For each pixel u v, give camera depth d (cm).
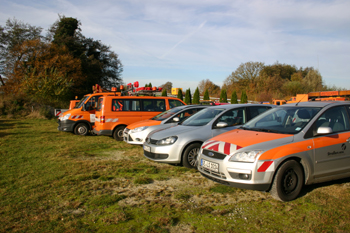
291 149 394
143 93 1249
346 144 438
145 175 547
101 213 372
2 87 3300
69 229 325
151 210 379
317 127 426
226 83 5672
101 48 4575
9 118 1883
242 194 435
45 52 3397
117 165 627
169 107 1082
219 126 572
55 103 2389
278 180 386
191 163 593
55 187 475
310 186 457
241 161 396
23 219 352
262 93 4809
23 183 496
